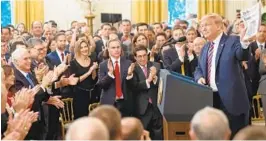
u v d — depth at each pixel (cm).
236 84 426
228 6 1270
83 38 634
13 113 384
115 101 555
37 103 472
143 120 566
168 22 1266
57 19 1223
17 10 1228
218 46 434
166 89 365
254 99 645
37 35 844
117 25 1165
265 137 199
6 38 746
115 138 226
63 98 589
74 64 609
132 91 569
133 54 603
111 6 1235
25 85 482
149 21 1262
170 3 1270
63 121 581
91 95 611
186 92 364
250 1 1220
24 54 490
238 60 429
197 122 212
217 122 210
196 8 1268
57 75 518
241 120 433
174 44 652
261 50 600
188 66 621
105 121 224
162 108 374
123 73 561
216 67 431
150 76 562
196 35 712
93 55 682
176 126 370
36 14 1225
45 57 657
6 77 436
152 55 655
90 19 1119
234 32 668
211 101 365
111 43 562
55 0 1220
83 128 196
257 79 642
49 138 557
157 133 567
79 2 1210
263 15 869
